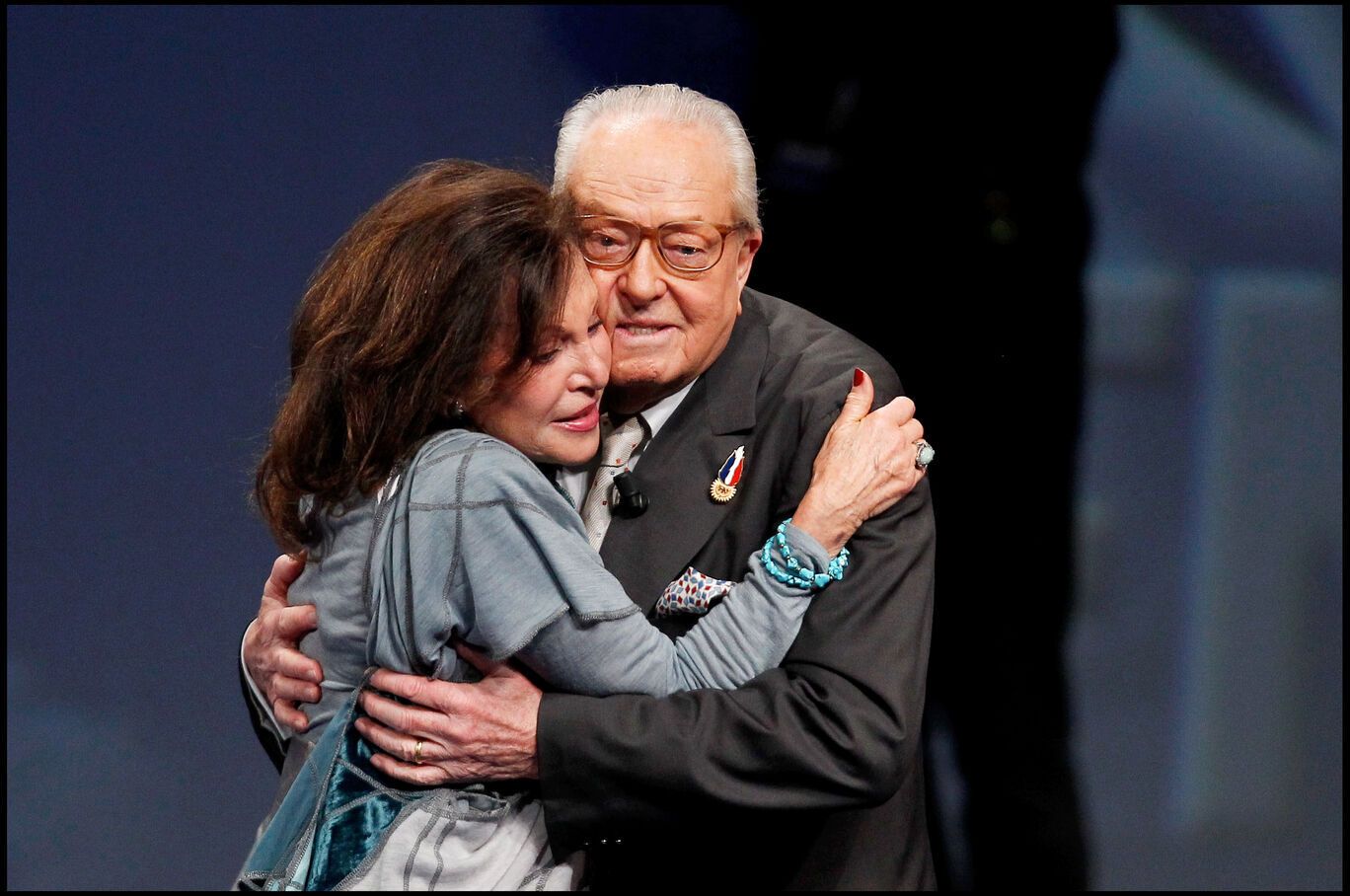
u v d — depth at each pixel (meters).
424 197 6.40
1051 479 11.66
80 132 14.12
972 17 10.91
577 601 6.29
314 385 6.39
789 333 7.39
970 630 11.70
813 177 11.45
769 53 11.59
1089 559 13.41
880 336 11.52
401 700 6.49
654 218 6.55
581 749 6.38
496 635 6.25
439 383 6.29
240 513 13.65
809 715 6.39
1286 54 13.73
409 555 6.31
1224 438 13.64
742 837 7.02
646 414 7.12
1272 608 13.47
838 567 6.61
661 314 6.69
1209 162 13.83
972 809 11.76
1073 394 11.58
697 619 6.89
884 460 6.66
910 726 6.47
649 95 6.80
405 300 6.24
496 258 6.24
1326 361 13.75
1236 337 13.78
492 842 6.54
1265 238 13.86
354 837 6.41
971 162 11.17
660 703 6.45
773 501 6.94
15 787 12.42
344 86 14.37
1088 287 11.77
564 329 6.39
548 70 14.10
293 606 6.86
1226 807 12.72
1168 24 13.70
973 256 11.31
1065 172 11.30
